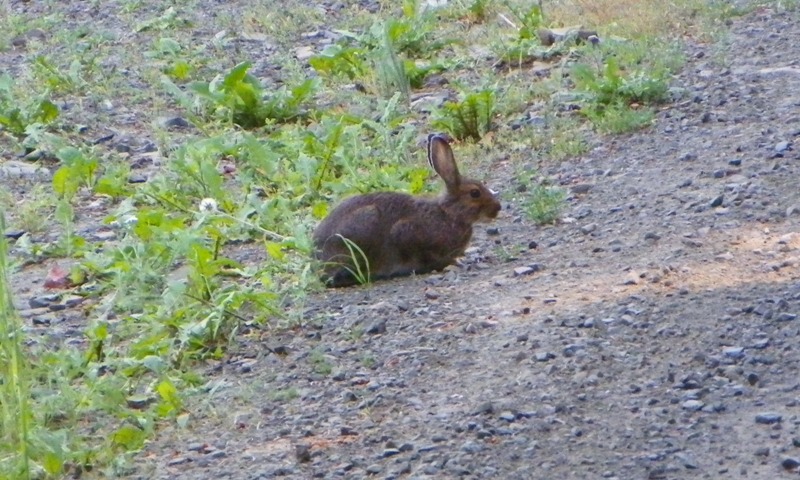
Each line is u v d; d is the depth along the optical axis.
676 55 18.81
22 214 14.86
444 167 12.39
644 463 8.23
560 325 10.47
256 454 8.77
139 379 10.20
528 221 13.62
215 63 21.69
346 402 9.49
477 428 8.84
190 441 9.05
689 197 13.68
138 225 13.26
